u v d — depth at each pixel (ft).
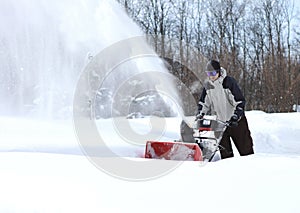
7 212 16.46
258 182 20.04
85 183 19.85
